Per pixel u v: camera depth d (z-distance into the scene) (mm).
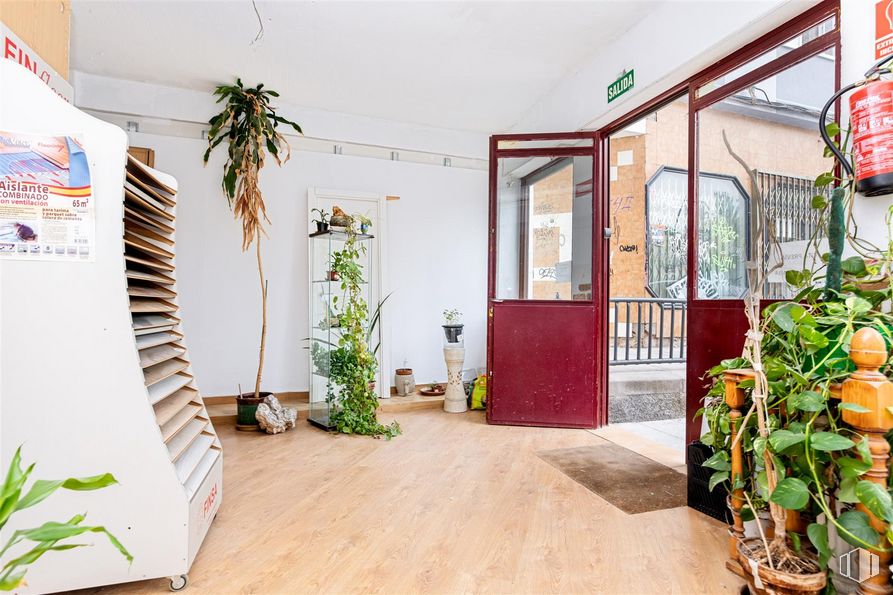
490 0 2842
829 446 1175
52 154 1441
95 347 1490
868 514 1196
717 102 2627
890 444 1243
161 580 1675
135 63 3633
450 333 4434
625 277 5816
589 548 1915
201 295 4125
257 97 3809
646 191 5742
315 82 3955
